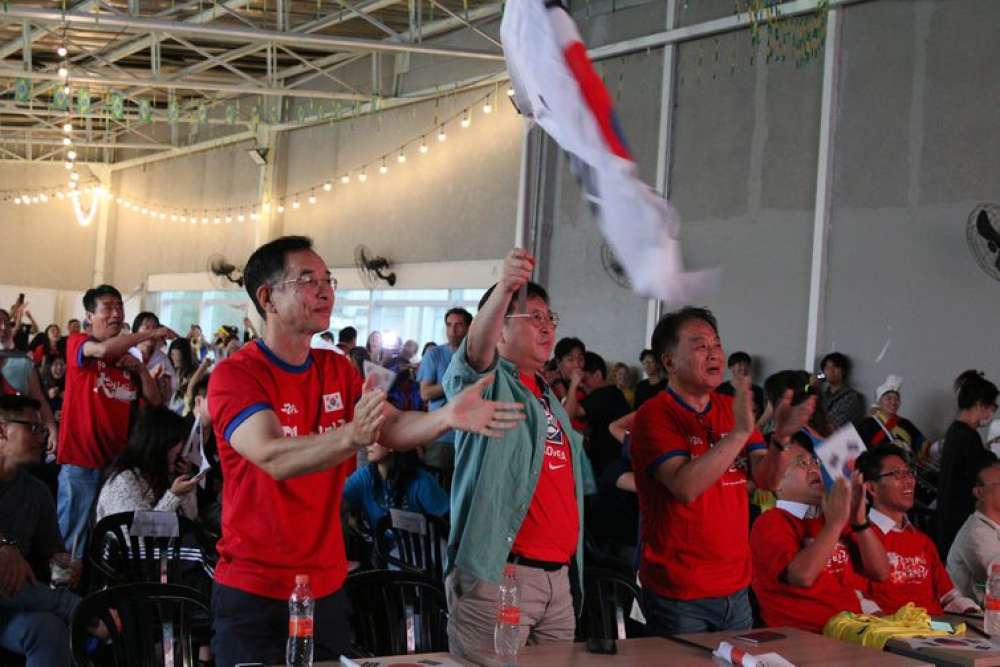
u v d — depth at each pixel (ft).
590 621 12.51
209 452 18.35
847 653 10.25
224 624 8.82
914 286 27.25
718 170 32.32
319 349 9.52
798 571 12.48
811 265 29.60
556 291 37.47
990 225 25.77
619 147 7.51
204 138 64.64
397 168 48.73
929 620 12.39
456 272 44.39
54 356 31.63
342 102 52.37
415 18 45.70
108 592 10.18
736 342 31.45
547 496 10.69
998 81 25.95
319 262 9.03
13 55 55.62
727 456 10.80
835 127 29.19
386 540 17.12
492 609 10.32
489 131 43.29
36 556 13.87
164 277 67.92
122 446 18.71
